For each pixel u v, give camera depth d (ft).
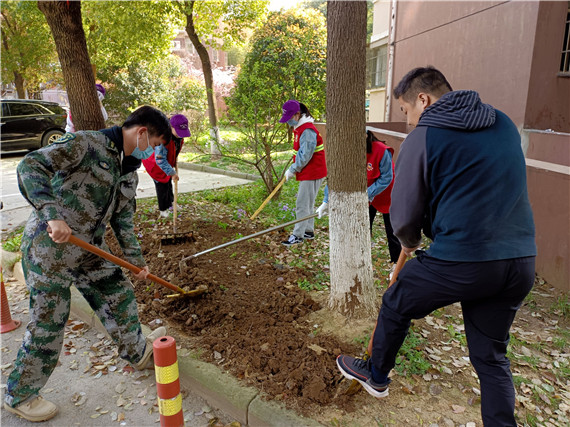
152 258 14.79
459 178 6.07
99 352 10.59
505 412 6.48
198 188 27.76
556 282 13.85
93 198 7.84
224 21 41.04
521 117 17.83
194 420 8.40
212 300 11.97
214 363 9.46
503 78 18.98
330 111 10.27
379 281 13.42
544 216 14.30
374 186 13.51
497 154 6.02
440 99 6.44
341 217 10.58
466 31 21.48
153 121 8.01
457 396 8.55
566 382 9.31
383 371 7.55
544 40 17.10
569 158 13.41
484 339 6.62
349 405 8.15
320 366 9.04
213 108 40.45
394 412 8.06
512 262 6.08
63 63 16.90
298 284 13.12
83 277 8.62
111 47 41.55
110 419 8.46
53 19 16.25
